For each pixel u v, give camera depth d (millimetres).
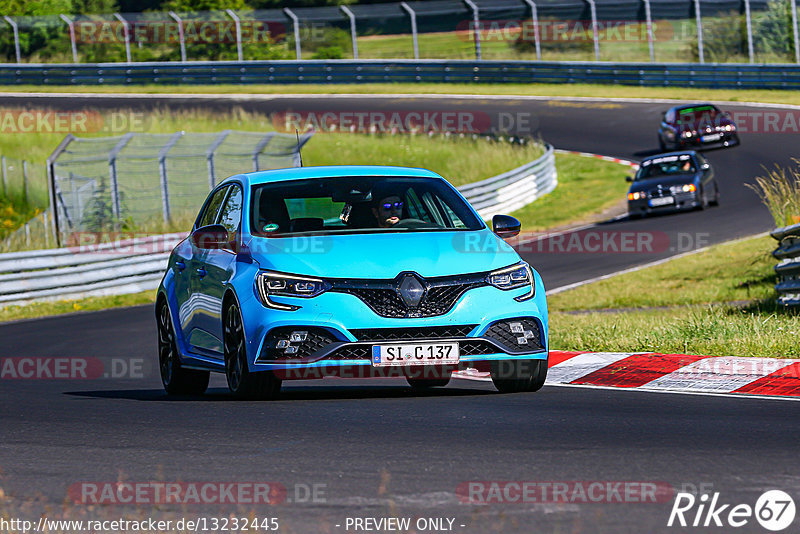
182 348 33156
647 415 25312
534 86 186000
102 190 105250
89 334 57938
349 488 17672
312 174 31922
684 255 75812
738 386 30969
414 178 31984
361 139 145875
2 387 37094
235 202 31797
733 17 193500
